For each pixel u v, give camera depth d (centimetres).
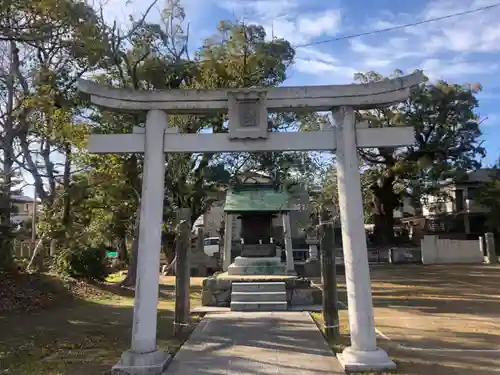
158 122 805
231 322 1169
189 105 806
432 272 2664
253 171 2119
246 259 1658
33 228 2622
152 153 796
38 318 1225
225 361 799
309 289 1448
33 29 1116
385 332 1036
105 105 802
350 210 773
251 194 1731
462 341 941
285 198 1705
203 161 2009
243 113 798
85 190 1789
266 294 1393
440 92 3484
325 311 968
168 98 807
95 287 1805
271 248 1691
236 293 1405
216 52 1745
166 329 1091
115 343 949
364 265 761
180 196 1920
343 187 782
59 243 1916
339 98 796
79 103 1552
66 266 1831
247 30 1778
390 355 827
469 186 4384
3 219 1630
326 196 1628
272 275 1584
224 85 1703
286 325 1119
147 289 759
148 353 741
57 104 1523
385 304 1484
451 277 2375
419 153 3722
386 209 4159
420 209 5072
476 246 3366
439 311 1340
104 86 803
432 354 835
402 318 1220
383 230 4150
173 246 2814
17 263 1791
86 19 1223
